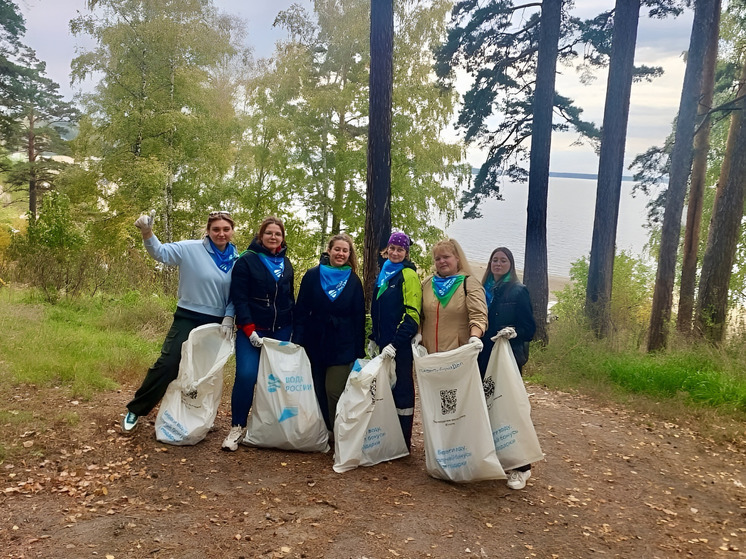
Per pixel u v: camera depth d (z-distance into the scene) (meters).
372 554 3.07
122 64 20.33
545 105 10.13
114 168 20.20
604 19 11.86
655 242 17.94
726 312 10.90
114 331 8.42
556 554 3.23
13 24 30.55
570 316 10.73
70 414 4.68
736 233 10.74
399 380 4.43
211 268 4.43
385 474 4.14
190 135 20.47
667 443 5.45
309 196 22.56
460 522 3.50
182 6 20.73
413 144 20.88
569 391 7.30
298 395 4.38
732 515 3.95
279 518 3.39
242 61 23.23
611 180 10.87
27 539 2.97
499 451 4.05
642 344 12.88
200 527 3.23
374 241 8.45
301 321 4.65
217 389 4.47
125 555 2.90
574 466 4.68
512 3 11.66
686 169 11.66
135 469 3.91
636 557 3.27
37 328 7.71
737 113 13.02
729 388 6.80
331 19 21.45
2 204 38.41
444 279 4.24
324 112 21.88
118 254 16.09
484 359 4.23
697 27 11.17
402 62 20.92
